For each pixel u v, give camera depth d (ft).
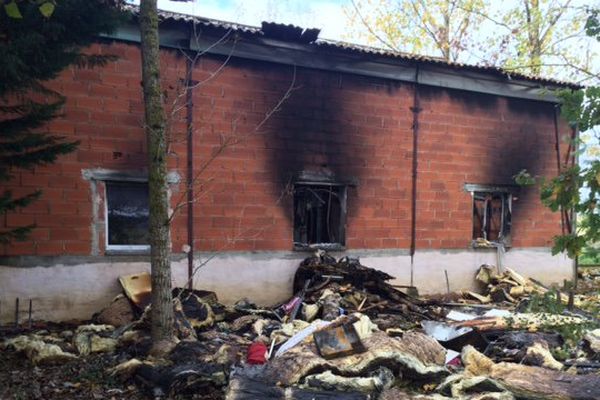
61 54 15.66
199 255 23.52
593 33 11.09
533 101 32.07
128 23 21.94
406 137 28.43
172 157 22.98
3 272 20.18
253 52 24.49
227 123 24.08
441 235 29.53
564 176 9.87
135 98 22.38
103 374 14.84
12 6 10.85
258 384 13.07
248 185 24.52
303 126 25.73
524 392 13.29
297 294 23.71
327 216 27.55
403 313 23.22
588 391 13.00
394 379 14.12
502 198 31.89
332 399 12.33
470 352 16.11
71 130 21.24
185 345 15.61
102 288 21.75
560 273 33.01
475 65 28.76
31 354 15.76
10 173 18.38
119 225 22.65
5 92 15.71
